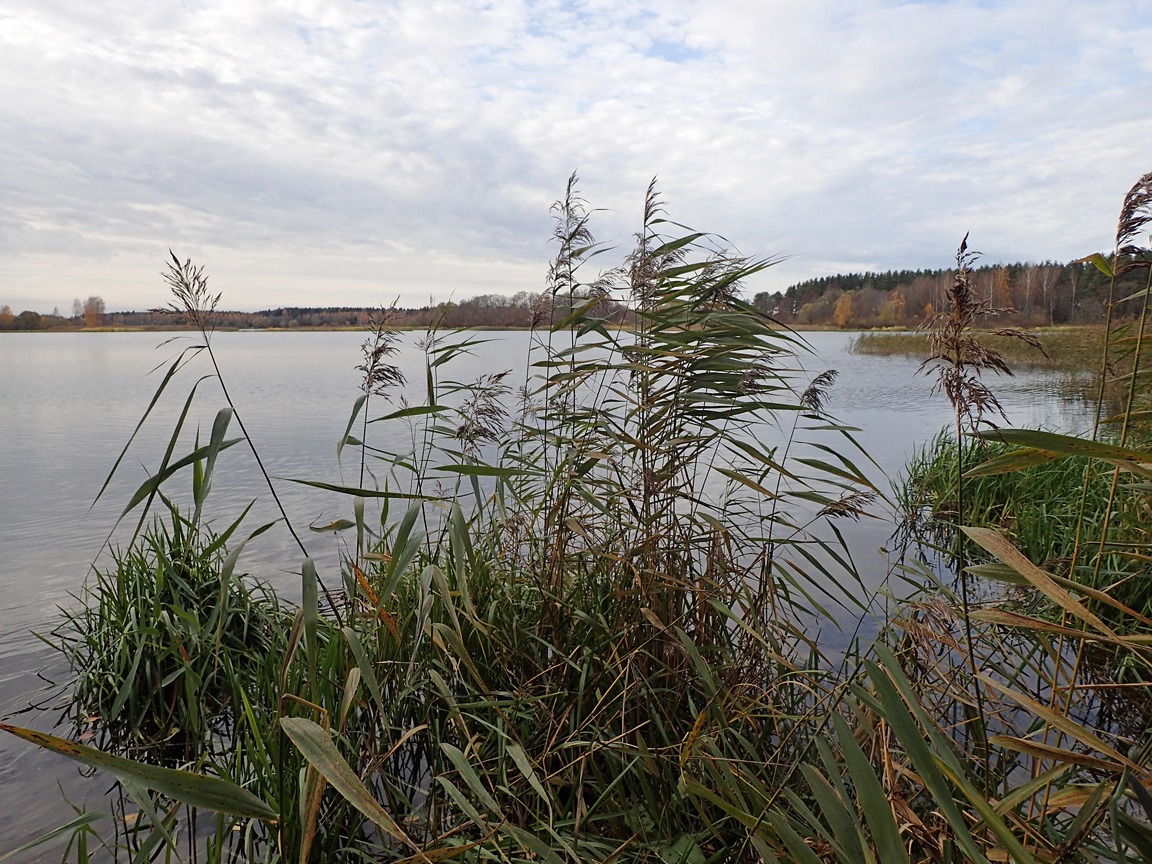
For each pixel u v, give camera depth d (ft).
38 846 10.05
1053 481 25.96
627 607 11.50
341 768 5.45
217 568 16.67
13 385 96.27
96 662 14.83
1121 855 5.49
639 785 9.84
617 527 12.88
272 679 11.27
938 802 5.02
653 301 12.73
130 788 7.42
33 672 15.81
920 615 8.86
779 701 10.82
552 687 10.87
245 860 9.18
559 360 11.98
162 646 13.12
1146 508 12.32
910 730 5.29
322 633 12.78
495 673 11.34
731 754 9.04
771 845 7.11
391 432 53.98
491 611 11.15
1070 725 5.64
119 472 39.81
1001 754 7.98
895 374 116.67
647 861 8.41
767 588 11.56
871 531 26.22
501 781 9.15
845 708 10.00
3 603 19.93
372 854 9.22
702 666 8.91
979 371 6.40
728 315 11.96
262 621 15.80
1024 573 5.62
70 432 54.29
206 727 11.78
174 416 63.46
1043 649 9.10
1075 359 90.22
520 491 13.96
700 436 11.68
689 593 11.59
